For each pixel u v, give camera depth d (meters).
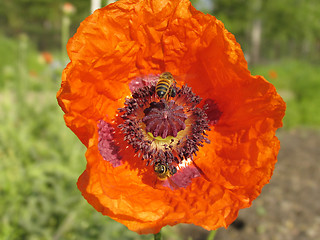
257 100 0.11
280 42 2.32
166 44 0.13
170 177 0.13
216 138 0.13
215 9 1.75
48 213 0.24
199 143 0.13
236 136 0.12
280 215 0.36
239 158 0.12
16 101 0.45
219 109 0.13
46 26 2.27
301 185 0.43
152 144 0.13
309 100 0.87
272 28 1.85
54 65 0.42
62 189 0.25
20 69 0.46
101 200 0.10
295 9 1.71
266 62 1.94
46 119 0.39
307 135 0.69
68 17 0.36
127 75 0.13
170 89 0.13
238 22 1.72
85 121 0.10
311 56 2.35
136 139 0.13
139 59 0.13
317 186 0.43
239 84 0.12
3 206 0.24
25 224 0.23
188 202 0.12
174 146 0.14
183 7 0.12
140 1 0.12
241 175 0.12
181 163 0.13
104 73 0.12
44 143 0.33
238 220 0.36
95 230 0.23
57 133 0.35
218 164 0.13
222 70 0.12
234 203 0.11
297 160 0.52
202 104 0.13
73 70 0.11
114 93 0.13
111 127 0.13
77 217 0.24
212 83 0.13
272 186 0.43
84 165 0.29
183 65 0.13
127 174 0.13
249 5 1.67
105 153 0.12
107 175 0.12
